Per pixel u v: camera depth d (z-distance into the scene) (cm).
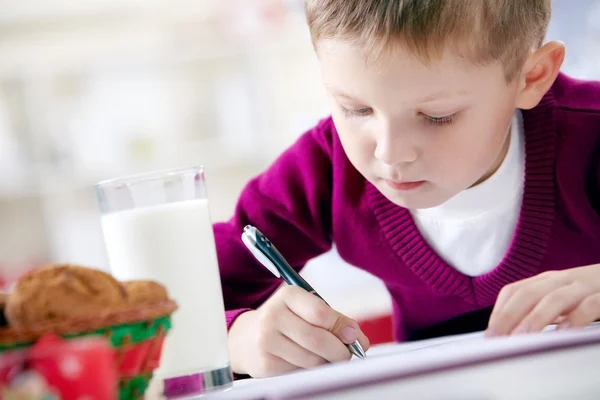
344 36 87
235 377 99
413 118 88
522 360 59
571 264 118
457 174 92
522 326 81
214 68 349
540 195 114
